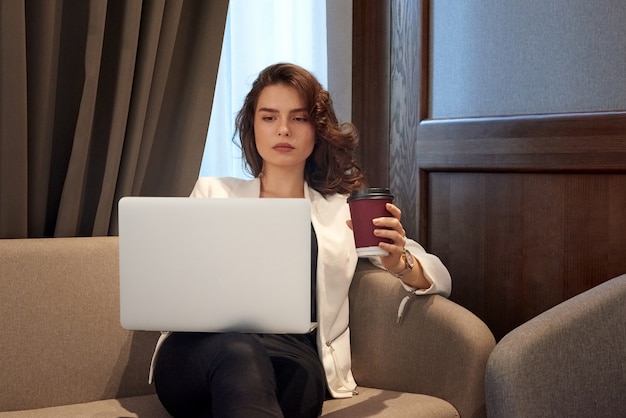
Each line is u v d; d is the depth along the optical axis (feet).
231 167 8.62
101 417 5.79
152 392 6.68
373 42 8.89
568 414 5.56
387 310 6.63
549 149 7.33
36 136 6.72
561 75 7.32
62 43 6.97
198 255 5.27
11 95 6.41
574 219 7.30
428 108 8.39
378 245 5.75
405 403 5.99
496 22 7.77
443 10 8.23
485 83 7.88
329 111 6.84
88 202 7.26
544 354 5.51
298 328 5.26
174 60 7.66
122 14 6.98
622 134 6.89
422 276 6.48
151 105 7.30
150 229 5.30
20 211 6.66
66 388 6.30
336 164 6.94
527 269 7.63
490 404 5.49
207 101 7.66
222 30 7.64
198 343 5.34
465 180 8.06
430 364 6.30
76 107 7.03
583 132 7.12
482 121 7.80
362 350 6.75
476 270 8.00
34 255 6.29
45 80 6.66
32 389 6.16
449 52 8.18
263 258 5.24
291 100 6.62
